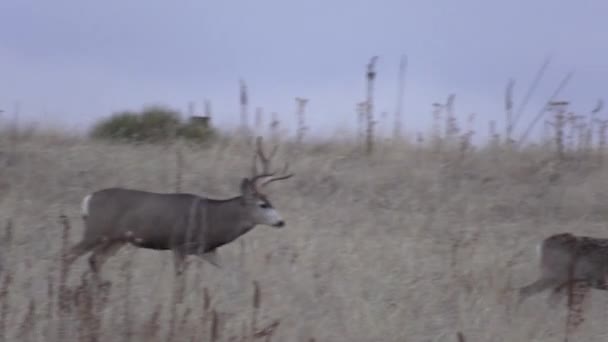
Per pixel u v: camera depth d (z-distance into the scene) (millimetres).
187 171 60344
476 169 64125
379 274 40938
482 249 46938
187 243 41812
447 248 47000
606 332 36438
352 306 36344
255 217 45031
